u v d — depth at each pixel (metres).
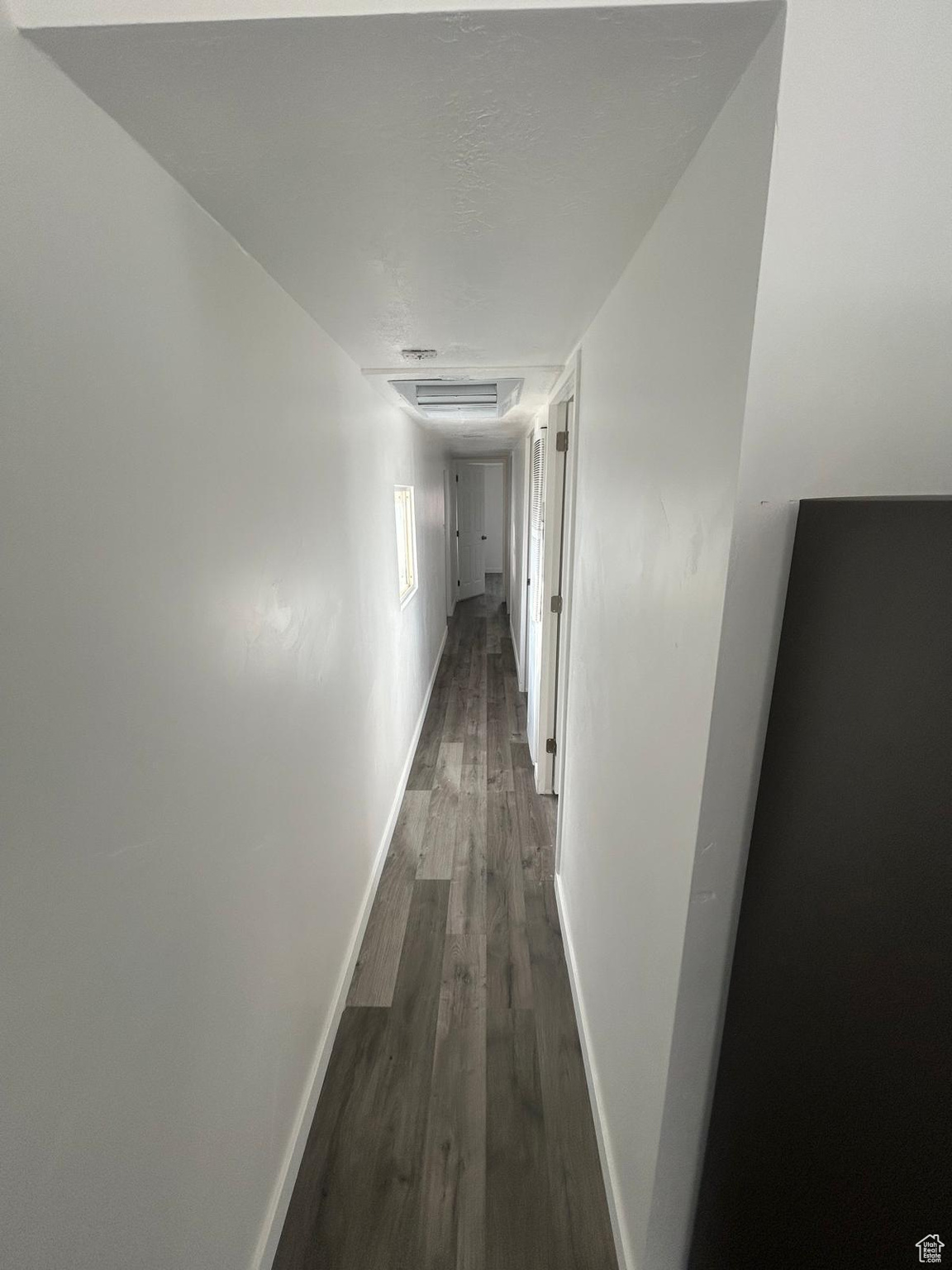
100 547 0.64
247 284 1.03
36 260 0.54
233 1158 1.00
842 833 0.57
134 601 0.70
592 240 0.98
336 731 1.68
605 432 1.34
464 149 0.70
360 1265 1.16
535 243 0.99
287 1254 1.17
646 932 0.99
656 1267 1.00
